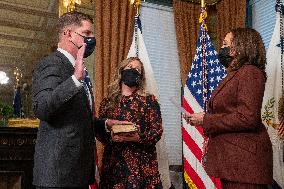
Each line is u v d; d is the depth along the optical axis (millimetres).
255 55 1959
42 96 1602
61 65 1760
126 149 2510
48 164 1663
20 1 3807
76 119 1734
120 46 4355
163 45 5016
